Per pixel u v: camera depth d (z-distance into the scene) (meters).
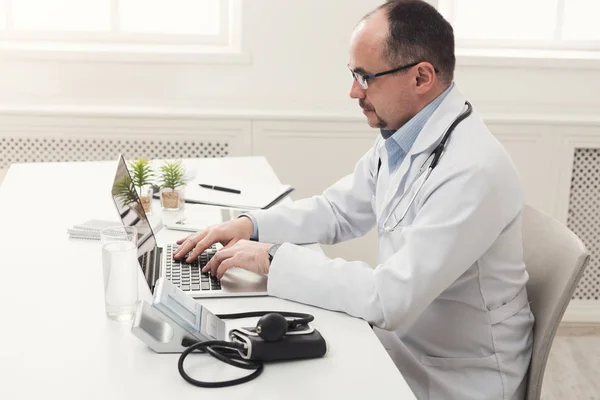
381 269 1.43
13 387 1.12
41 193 2.11
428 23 1.52
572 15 3.33
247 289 1.50
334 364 1.23
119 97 3.18
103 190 2.15
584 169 3.21
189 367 1.20
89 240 1.76
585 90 3.21
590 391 2.66
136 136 3.11
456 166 1.47
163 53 3.12
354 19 3.13
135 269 1.35
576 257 1.52
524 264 1.64
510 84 3.20
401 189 1.60
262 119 3.11
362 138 3.15
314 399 1.12
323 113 3.15
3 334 1.29
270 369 1.21
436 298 1.59
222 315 1.37
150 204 1.92
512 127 3.11
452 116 1.56
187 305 1.29
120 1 3.26
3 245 1.71
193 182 2.24
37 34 3.25
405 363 1.62
